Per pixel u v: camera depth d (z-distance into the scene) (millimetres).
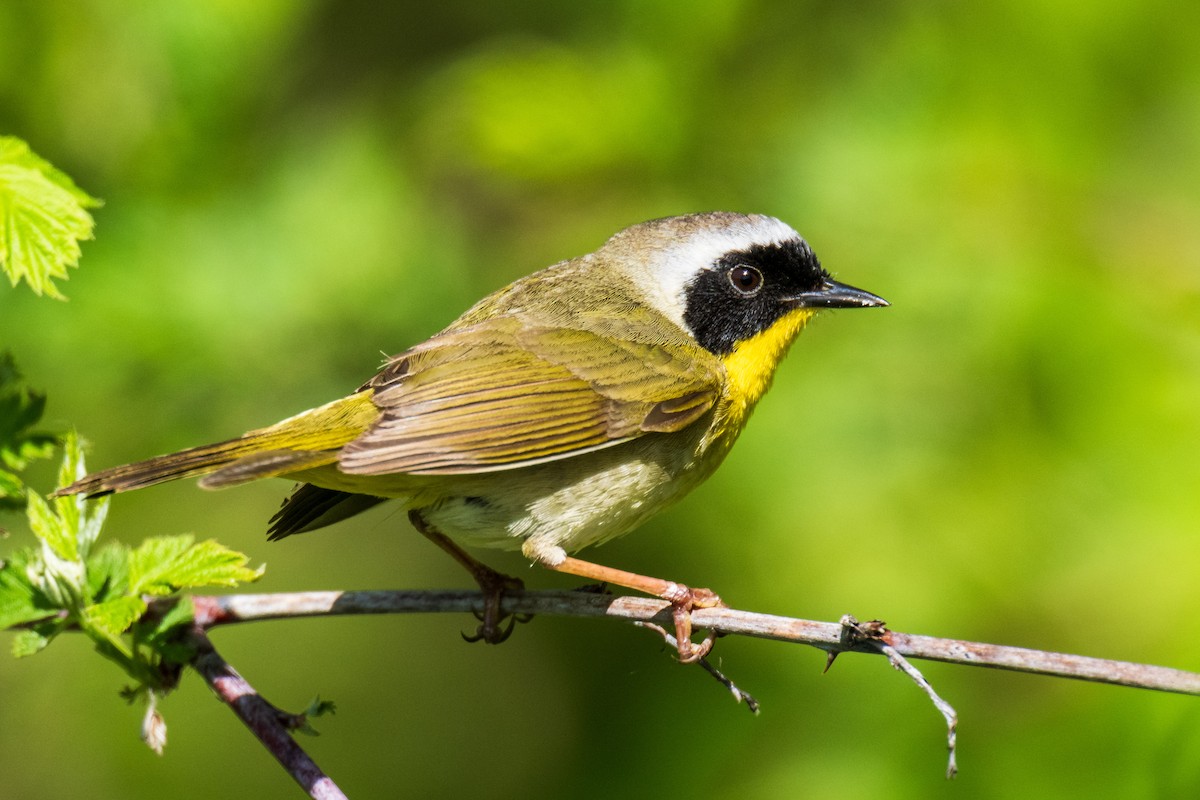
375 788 12914
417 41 14133
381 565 13531
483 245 13031
